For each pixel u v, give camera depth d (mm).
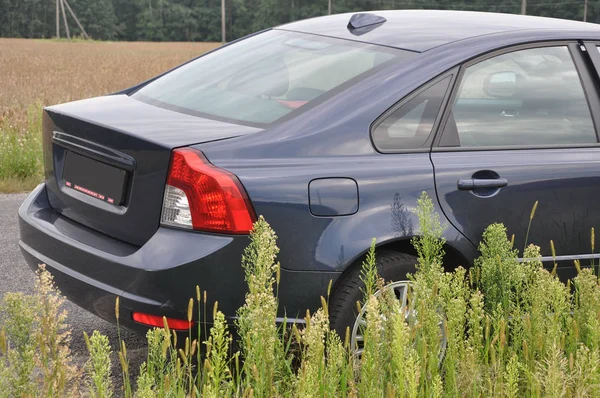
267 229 4020
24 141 12359
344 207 4672
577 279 4723
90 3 179000
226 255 4406
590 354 3973
